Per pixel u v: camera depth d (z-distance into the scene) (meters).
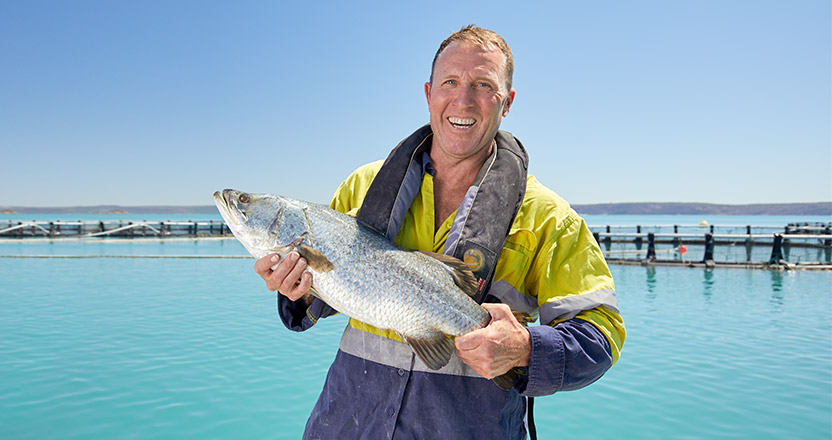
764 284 14.41
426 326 1.93
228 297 12.18
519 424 2.06
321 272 2.01
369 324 2.03
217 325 9.32
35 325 9.18
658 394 6.11
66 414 5.41
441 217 2.15
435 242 2.10
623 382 6.53
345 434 2.01
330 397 2.08
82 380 6.41
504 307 1.76
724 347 8.05
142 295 12.38
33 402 5.70
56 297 11.99
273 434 5.03
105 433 5.00
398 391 1.93
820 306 11.26
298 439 4.91
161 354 7.53
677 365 7.17
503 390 1.94
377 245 2.03
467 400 1.91
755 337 8.64
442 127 2.04
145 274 16.00
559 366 1.70
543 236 2.01
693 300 12.02
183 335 8.59
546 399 6.02
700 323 9.68
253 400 5.88
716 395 6.05
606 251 23.73
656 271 17.27
